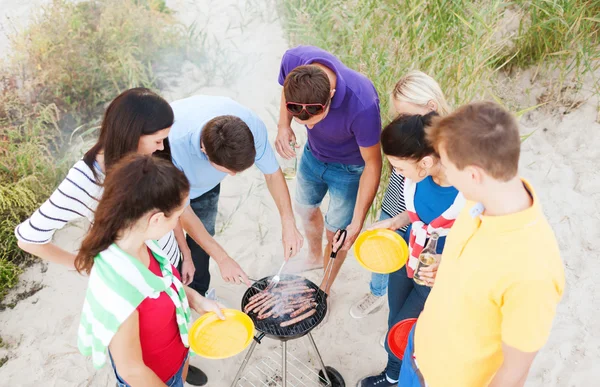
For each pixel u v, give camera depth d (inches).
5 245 140.6
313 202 128.3
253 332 82.1
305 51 106.0
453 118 53.1
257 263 140.4
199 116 96.7
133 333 65.4
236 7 229.3
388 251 95.3
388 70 137.9
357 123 98.3
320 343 121.6
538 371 109.6
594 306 120.6
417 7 146.4
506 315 54.5
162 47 203.0
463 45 153.7
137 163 60.6
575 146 155.0
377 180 107.2
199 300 87.1
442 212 83.4
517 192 52.8
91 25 201.2
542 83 167.8
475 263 56.6
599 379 107.0
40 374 116.0
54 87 181.0
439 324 66.2
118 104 75.2
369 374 114.7
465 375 67.3
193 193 108.5
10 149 155.9
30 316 128.6
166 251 96.1
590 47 160.4
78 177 78.3
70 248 145.3
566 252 132.3
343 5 183.8
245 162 86.7
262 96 187.8
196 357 118.8
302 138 173.8
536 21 162.9
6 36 194.7
